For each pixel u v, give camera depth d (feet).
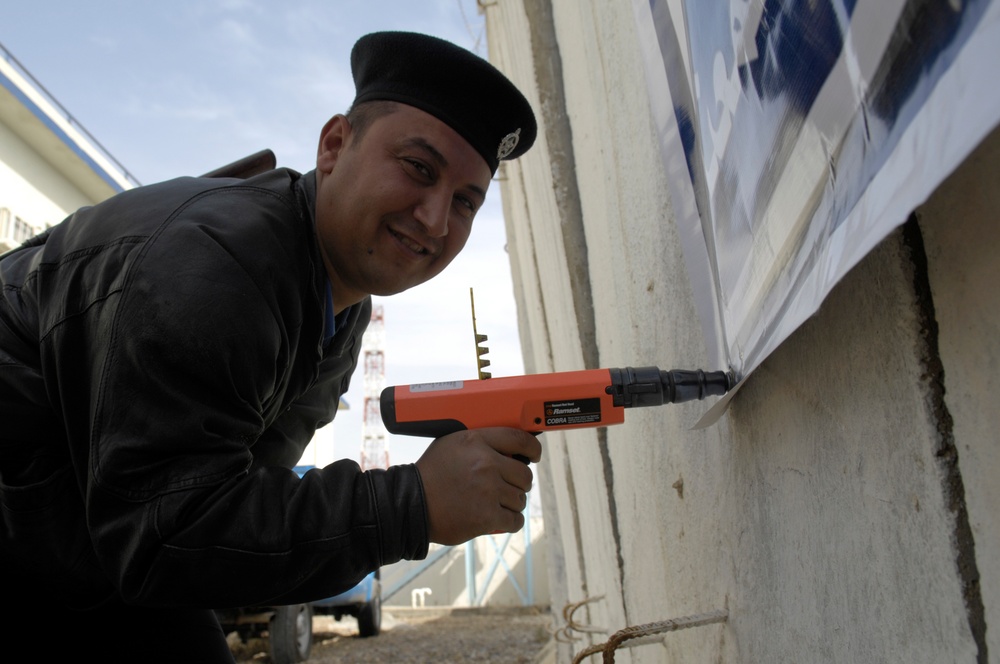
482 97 3.50
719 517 3.93
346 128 3.63
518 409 3.37
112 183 36.06
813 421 2.70
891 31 1.65
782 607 3.09
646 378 3.37
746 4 2.65
